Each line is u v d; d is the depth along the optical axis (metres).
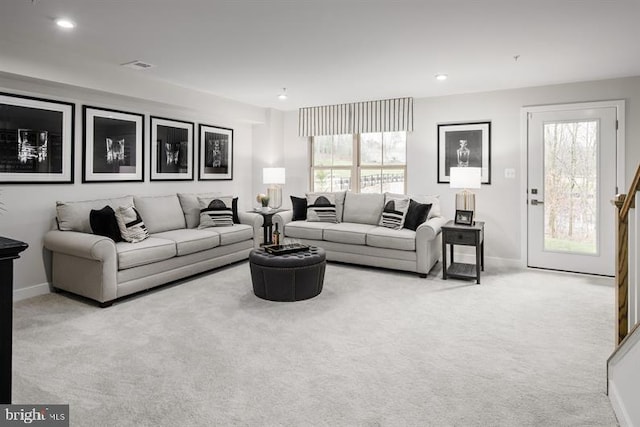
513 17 2.97
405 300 3.90
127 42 3.55
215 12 2.89
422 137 5.88
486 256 5.54
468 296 4.04
